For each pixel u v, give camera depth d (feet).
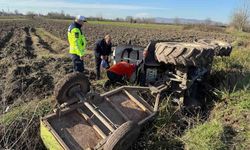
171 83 22.15
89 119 16.88
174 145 17.58
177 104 21.84
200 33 145.79
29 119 19.45
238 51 46.06
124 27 187.11
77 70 28.53
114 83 25.31
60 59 47.11
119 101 19.42
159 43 22.53
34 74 35.17
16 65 40.16
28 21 229.04
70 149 15.42
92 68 41.16
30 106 21.16
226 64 32.12
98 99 18.39
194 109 21.47
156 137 18.31
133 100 19.85
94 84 26.61
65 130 16.26
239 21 176.65
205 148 15.99
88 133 16.46
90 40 85.46
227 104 21.56
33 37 93.35
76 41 27.71
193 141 16.98
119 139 14.80
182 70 21.49
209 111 21.66
